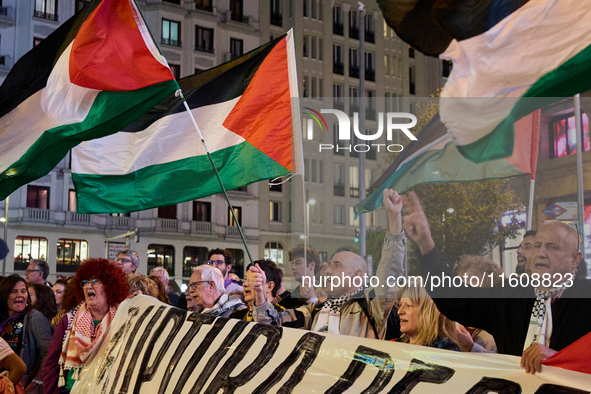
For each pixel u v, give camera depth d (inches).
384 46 591.2
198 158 169.9
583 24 76.7
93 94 164.4
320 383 93.7
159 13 1267.2
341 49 1123.3
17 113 176.7
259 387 101.7
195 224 1278.3
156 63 157.2
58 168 1190.3
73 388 147.1
